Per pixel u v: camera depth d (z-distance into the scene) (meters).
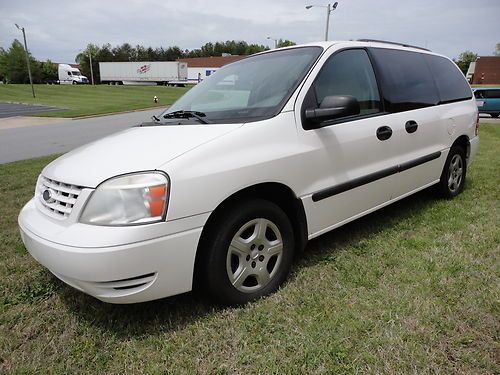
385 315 2.40
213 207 2.33
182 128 2.73
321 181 2.95
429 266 2.99
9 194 5.50
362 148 3.23
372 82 3.48
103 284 2.13
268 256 2.70
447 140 4.35
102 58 88.31
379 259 3.15
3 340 2.35
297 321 2.40
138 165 2.24
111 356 2.20
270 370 2.03
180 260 2.26
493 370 1.97
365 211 3.39
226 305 2.56
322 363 2.06
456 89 4.71
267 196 2.81
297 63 3.17
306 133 2.85
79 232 2.14
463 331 2.25
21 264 3.31
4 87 46.62
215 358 2.14
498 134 11.55
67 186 2.34
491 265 2.99
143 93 43.09
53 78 80.06
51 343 2.31
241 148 2.51
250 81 3.24
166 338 2.32
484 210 4.21
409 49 4.16
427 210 4.26
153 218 2.15
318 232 3.02
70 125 17.16
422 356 2.07
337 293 2.68
